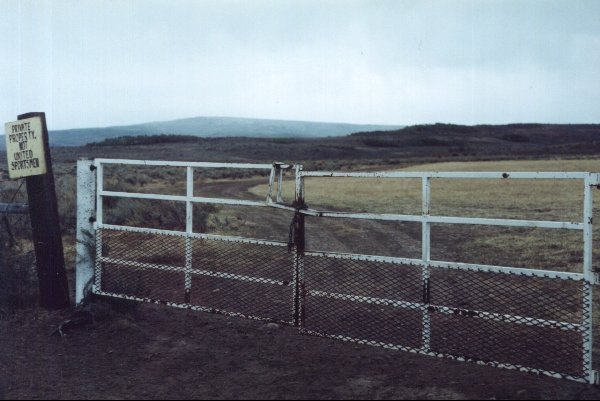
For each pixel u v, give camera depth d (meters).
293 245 6.29
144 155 130.12
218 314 7.30
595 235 15.01
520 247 13.90
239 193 35.69
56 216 7.50
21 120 7.43
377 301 5.88
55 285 7.46
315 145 171.00
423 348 5.67
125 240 12.20
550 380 5.09
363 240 15.87
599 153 113.88
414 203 27.41
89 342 6.39
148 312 7.41
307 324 6.69
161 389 5.12
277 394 4.97
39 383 5.25
